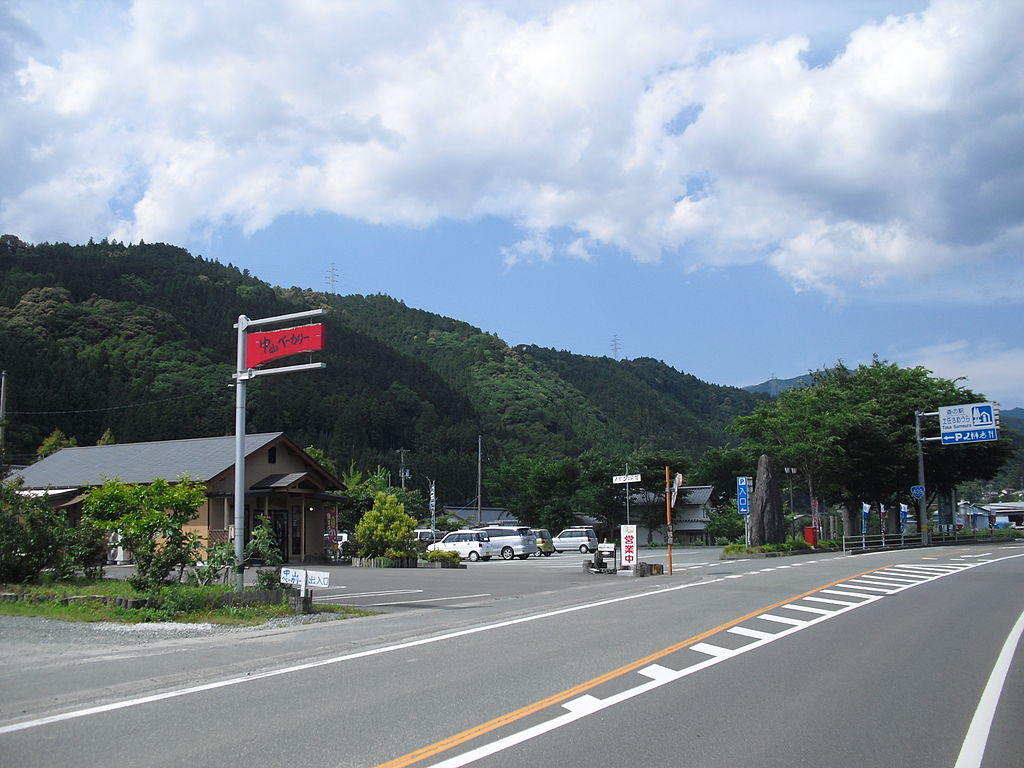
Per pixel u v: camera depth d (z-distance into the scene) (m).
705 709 8.09
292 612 16.08
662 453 77.06
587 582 25.41
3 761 6.39
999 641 12.68
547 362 160.75
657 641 12.38
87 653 11.48
